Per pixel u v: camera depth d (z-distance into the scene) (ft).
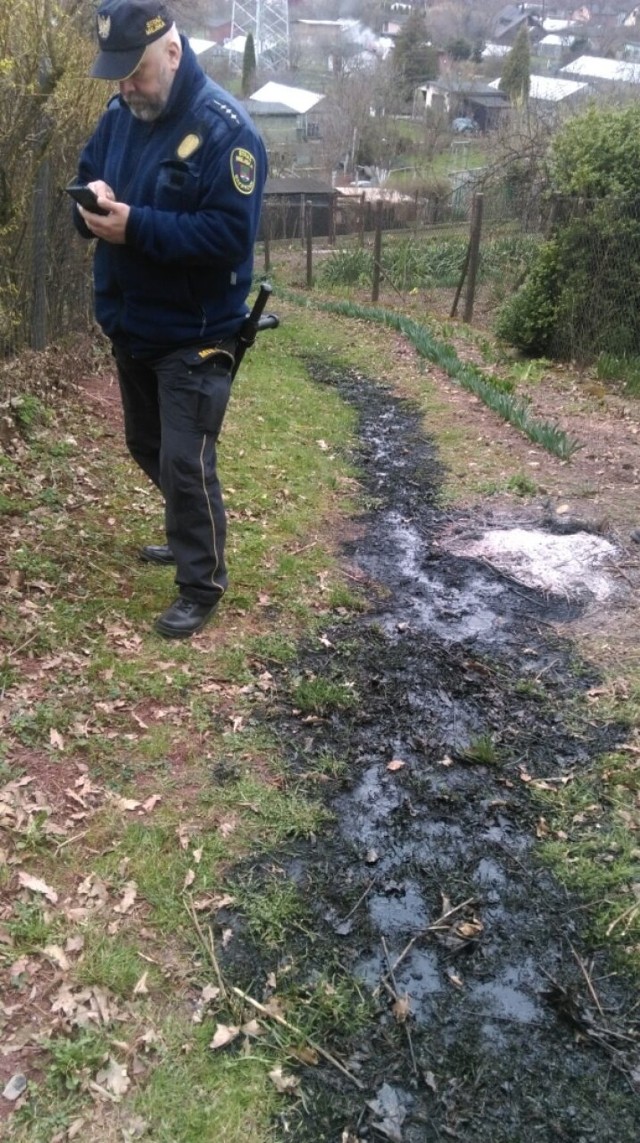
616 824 9.48
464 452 21.38
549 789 10.01
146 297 9.83
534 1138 6.48
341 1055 6.95
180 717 10.38
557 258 30.81
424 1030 7.22
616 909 8.43
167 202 9.32
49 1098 6.27
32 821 8.46
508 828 9.45
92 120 21.03
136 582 12.89
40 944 7.34
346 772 10.05
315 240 85.30
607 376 29.19
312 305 46.34
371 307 46.93
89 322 23.70
